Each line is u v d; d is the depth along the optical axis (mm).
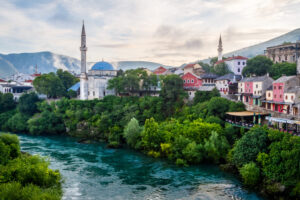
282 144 50594
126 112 100188
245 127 69312
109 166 65562
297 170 45531
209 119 77312
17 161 46875
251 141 55969
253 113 73938
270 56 132625
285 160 48000
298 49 119438
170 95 98125
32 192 36438
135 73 121500
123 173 60469
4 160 47125
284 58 124562
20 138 102375
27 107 124625
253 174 50594
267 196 47219
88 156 74875
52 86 136500
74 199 46875
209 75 117062
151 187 52312
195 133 71188
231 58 129750
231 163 61375
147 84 118875
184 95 99938
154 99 100250
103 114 104500
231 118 78688
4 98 132875
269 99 80062
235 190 50188
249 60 110062
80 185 53312
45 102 126375
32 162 46594
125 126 90062
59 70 158125
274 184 47469
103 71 141750
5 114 126000
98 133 100625
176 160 67562
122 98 115438
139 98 112812
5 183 37969
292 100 68562
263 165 51000
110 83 123500
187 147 66812
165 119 94625
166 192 49844
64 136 107188
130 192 50031
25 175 41031
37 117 121062
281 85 73750
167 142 73062
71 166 65562
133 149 82438
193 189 50938
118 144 86250
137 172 61062
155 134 75250
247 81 92625
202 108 85625
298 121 59000
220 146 66562
